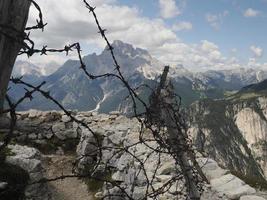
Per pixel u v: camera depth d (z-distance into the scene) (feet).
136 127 82.89
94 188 64.28
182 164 23.72
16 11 9.93
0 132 76.38
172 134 23.02
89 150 72.90
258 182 58.85
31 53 10.98
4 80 10.11
